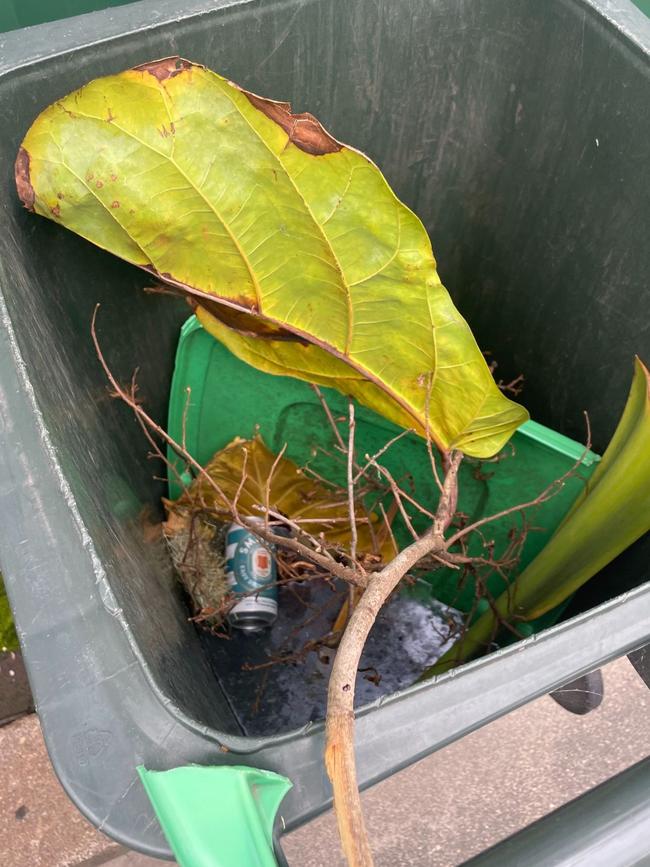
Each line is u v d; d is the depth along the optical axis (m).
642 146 0.90
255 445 1.21
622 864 0.59
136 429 1.07
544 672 0.60
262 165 0.77
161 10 0.85
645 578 0.97
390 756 0.57
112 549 0.75
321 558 0.83
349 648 0.65
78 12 1.16
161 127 0.75
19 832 1.30
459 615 1.23
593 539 0.97
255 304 0.88
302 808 0.57
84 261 0.92
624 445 0.92
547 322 1.14
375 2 0.91
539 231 1.07
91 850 1.30
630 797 0.61
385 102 1.01
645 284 0.97
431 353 0.87
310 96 0.98
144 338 1.07
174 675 0.75
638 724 1.49
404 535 1.23
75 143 0.76
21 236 0.81
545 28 0.93
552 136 0.99
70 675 0.56
